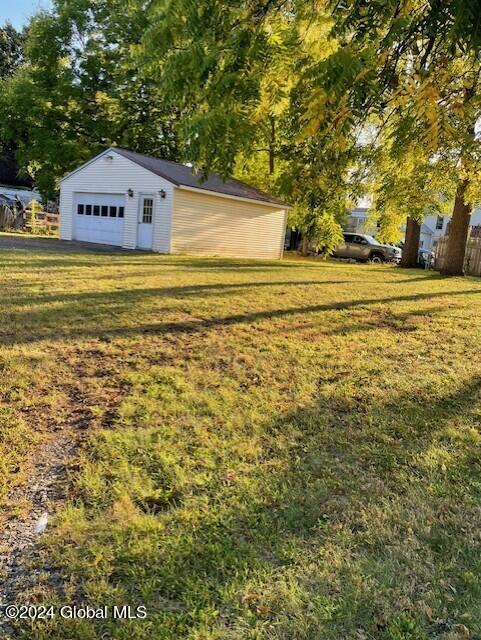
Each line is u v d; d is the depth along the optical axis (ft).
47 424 10.28
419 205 30.22
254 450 9.48
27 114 74.18
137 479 8.34
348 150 10.93
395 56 7.34
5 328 16.96
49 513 7.41
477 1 6.01
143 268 35.27
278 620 5.52
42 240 56.85
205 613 5.62
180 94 9.09
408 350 17.16
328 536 7.06
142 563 6.41
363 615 5.63
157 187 51.67
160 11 8.80
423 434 10.59
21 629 5.39
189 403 11.60
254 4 8.45
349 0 7.33
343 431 10.54
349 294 29.27
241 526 7.23
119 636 5.29
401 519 7.52
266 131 9.08
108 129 77.41
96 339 16.51
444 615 5.66
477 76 8.59
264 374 13.96
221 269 38.96
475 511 7.83
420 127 9.37
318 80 6.79
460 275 49.83
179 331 18.26
